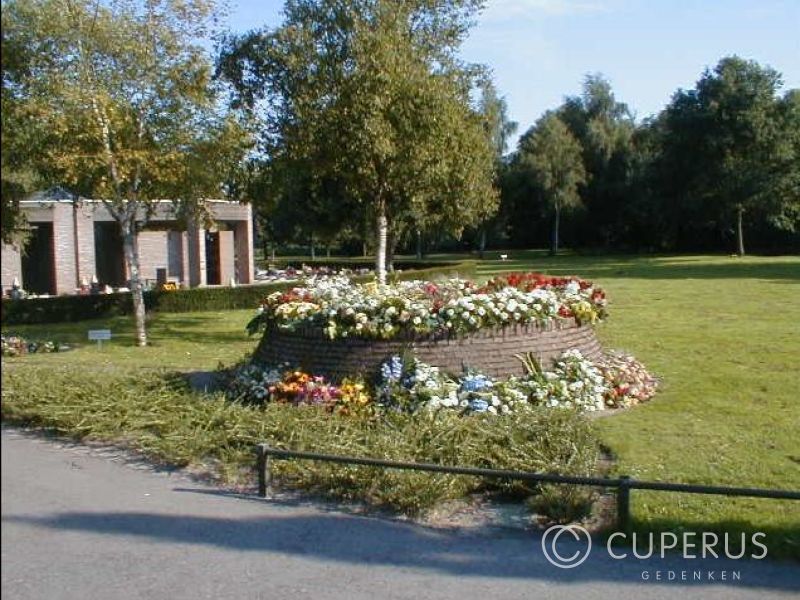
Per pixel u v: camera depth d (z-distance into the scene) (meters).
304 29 16.88
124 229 16.67
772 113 50.44
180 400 9.11
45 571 5.18
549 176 58.03
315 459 6.54
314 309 9.89
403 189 17.92
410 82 16.41
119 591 4.90
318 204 36.19
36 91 15.01
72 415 8.63
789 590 4.83
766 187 48.81
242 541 5.71
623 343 15.23
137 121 15.71
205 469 7.43
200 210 17.42
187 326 20.59
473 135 17.70
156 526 6.01
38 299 22.31
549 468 6.43
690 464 7.23
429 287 10.19
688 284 29.86
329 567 5.26
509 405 8.92
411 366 9.14
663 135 55.41
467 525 6.01
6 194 16.06
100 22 15.30
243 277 34.28
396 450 7.02
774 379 11.38
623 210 59.28
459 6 17.72
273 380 9.60
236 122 16.47
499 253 64.12
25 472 7.38
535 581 5.01
